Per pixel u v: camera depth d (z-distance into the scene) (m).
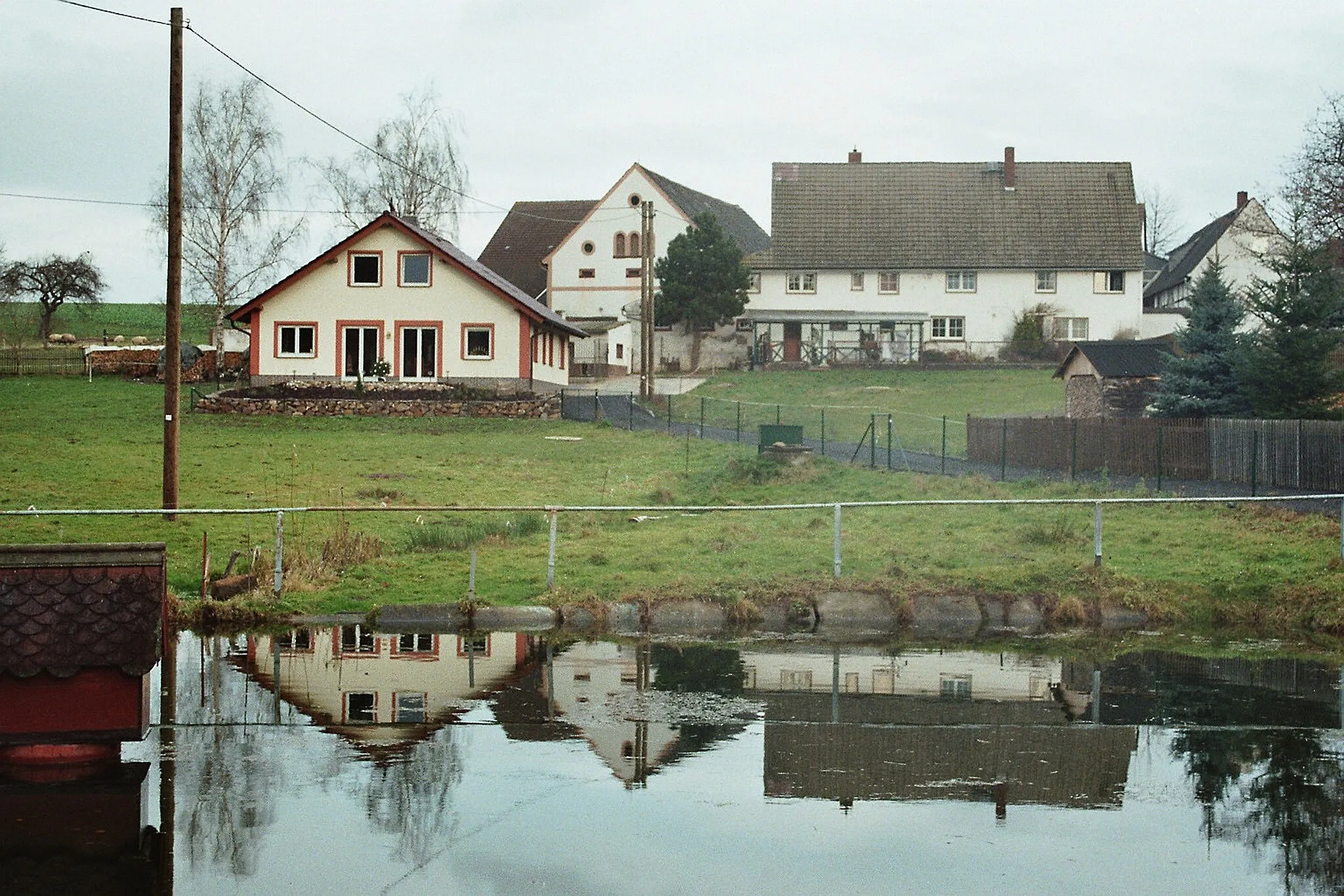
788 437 37.53
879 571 21.72
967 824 9.88
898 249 77.19
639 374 76.44
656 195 82.81
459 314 54.78
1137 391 46.47
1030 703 13.98
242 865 8.92
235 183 63.75
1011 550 23.62
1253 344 38.31
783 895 8.38
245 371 62.75
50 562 11.23
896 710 13.56
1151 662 16.53
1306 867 8.97
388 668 15.81
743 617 19.72
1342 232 49.81
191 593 20.52
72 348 74.06
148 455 38.94
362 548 23.73
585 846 9.30
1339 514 26.39
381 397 51.72
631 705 13.73
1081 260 75.94
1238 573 21.52
